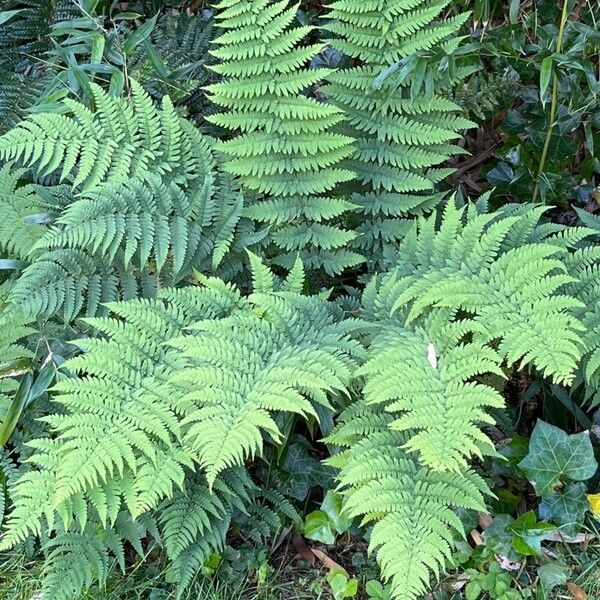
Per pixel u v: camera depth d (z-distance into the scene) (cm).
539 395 140
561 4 145
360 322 126
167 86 152
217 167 140
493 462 131
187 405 119
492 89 145
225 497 125
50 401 133
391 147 138
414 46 135
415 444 110
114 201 129
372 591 125
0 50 164
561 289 126
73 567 123
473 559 126
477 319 119
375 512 118
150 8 169
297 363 118
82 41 158
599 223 134
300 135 134
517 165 146
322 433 133
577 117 139
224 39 132
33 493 117
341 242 136
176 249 130
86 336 135
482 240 124
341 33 136
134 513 114
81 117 134
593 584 124
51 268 130
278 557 132
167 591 128
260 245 140
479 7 139
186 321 126
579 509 125
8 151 131
